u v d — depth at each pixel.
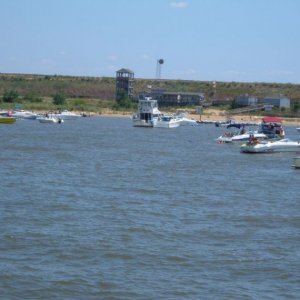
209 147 191.88
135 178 111.94
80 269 55.28
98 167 127.38
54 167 123.94
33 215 74.94
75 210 78.75
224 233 69.00
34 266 55.59
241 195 95.81
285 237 67.94
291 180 115.56
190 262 58.09
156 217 76.44
